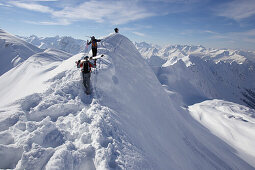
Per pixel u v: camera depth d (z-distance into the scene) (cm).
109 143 559
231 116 5106
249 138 3772
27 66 3406
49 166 432
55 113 719
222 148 2589
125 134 718
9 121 581
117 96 1088
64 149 482
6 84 2923
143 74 1866
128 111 1035
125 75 1495
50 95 823
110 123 692
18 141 494
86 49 1295
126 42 2034
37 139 507
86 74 893
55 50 8762
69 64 1291
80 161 490
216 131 4244
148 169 613
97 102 873
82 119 666
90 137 582
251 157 2986
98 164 485
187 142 1617
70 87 912
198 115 5512
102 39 1844
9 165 454
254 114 5816
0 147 449
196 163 1316
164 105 1833
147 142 884
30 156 446
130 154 602
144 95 1537
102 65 1230
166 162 866
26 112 681
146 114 1284
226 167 1762
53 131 564
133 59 1902
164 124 1469
